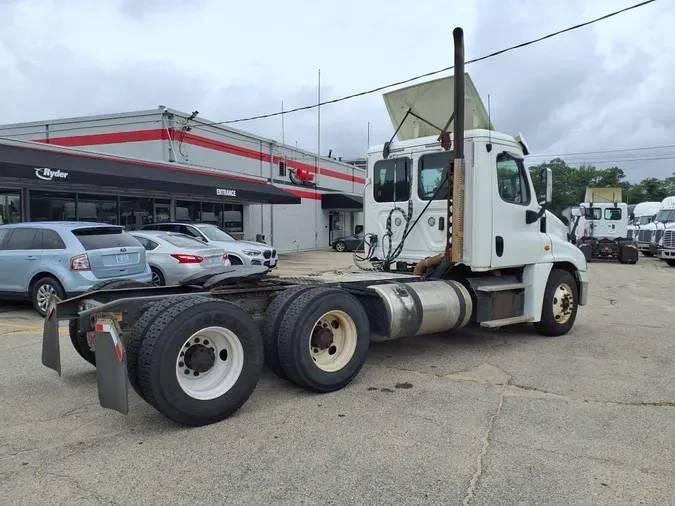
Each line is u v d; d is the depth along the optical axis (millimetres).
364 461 3559
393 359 6270
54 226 9000
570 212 8250
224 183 18844
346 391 5062
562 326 7504
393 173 7281
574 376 5566
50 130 21859
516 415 4422
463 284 6504
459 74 5977
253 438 3943
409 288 5730
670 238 21828
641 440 3908
